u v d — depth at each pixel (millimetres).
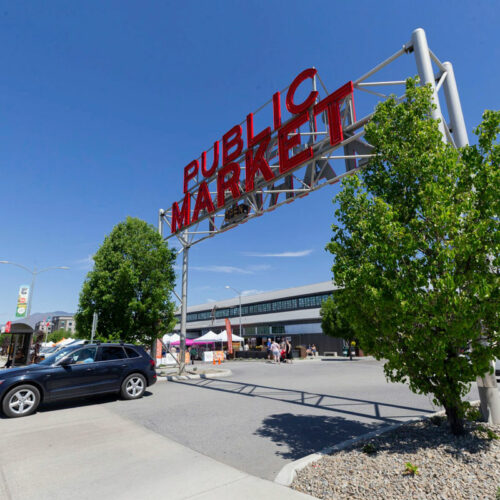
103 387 9648
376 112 5742
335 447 5074
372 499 3512
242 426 6918
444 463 4055
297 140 9758
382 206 4707
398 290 4414
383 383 12820
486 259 4395
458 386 4715
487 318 4492
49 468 4875
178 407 8914
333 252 5457
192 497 3840
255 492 3900
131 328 14727
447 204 4508
